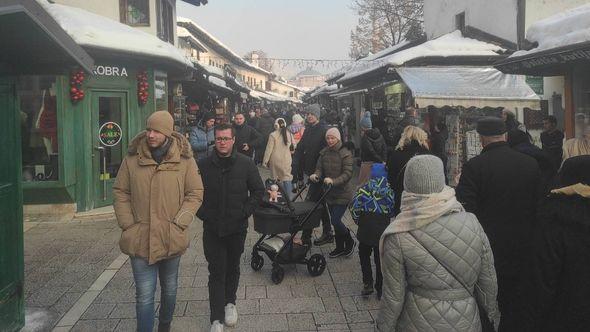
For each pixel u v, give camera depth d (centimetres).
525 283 305
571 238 275
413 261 275
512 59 732
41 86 900
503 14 1448
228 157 452
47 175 907
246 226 466
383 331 286
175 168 409
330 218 703
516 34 1392
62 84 902
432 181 281
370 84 1677
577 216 274
